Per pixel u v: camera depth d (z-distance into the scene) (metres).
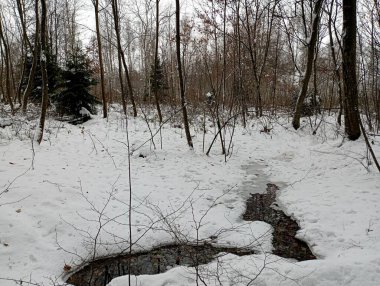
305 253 5.10
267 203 7.04
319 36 16.06
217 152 10.50
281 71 23.30
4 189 6.11
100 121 14.56
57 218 5.52
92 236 5.29
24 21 18.58
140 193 6.89
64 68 14.54
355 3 8.53
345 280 3.89
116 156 9.20
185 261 4.98
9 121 11.55
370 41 11.18
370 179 7.19
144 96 23.00
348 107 9.48
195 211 6.36
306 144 11.49
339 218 5.75
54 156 8.60
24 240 4.93
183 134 12.57
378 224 5.34
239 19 17.83
